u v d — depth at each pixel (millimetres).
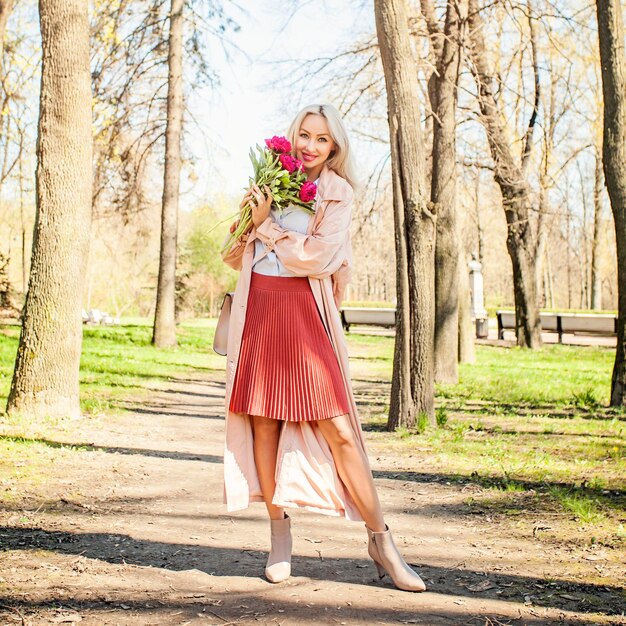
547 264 44625
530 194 16797
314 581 3047
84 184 7008
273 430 2910
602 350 19578
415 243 7270
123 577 3051
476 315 25219
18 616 2592
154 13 16109
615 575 3102
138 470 5266
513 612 2697
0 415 6852
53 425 6684
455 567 3254
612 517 4016
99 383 10250
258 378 2842
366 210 13617
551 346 20750
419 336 7305
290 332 2846
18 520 3842
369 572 3180
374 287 62688
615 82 8445
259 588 2951
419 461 5812
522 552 3463
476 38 12547
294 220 2930
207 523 3979
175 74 16547
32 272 6973
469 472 5367
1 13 9477
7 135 21672
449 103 11328
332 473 2900
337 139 3004
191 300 35125
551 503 4379
